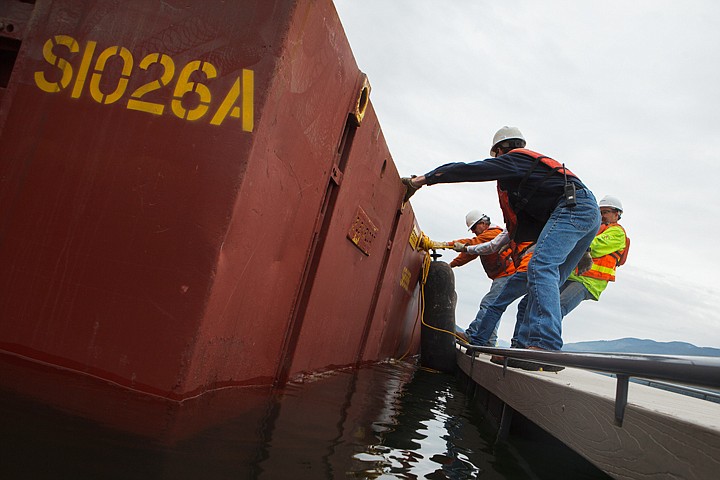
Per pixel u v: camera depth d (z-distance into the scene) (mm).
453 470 1995
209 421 1746
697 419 1216
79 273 1966
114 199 1993
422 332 7293
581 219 3227
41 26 2143
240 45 2025
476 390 4891
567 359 1966
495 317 5078
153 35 2080
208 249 1906
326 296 3354
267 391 2611
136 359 1879
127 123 2033
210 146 1968
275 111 2064
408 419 2898
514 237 3797
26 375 1729
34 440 1212
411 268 6809
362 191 3631
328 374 3867
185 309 1885
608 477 2393
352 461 1731
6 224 2033
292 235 2607
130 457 1256
